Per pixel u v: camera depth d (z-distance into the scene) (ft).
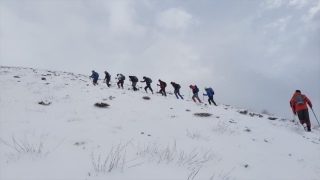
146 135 19.39
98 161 12.44
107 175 10.91
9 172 10.42
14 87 41.22
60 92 40.01
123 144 16.29
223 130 23.44
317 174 14.89
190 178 11.96
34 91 39.01
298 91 29.50
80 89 44.91
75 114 25.36
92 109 28.60
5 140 15.40
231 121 27.99
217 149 17.58
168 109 33.14
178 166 13.39
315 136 25.11
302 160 17.29
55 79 57.67
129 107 31.81
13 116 23.13
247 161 15.89
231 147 18.53
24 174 10.32
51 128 19.13
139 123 23.50
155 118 26.63
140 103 35.58
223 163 14.93
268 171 14.64
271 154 17.95
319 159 17.81
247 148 18.78
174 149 16.28
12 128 18.72
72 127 19.84
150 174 11.74
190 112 32.35
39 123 20.79
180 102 41.55
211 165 14.32
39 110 26.45
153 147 16.20
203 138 20.20
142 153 14.74
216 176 12.82
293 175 14.43
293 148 20.15
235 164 15.03
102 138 17.21
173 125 24.09
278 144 20.99
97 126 20.81
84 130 19.08
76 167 11.55
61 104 30.63
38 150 13.56
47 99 33.24
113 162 12.46
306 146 21.01
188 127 23.80
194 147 17.40
